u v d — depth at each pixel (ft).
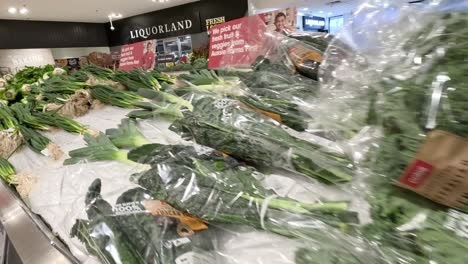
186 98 3.56
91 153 3.08
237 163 2.25
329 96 2.19
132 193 2.13
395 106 1.41
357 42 2.05
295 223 1.66
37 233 2.44
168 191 1.96
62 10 25.50
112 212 2.04
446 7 1.52
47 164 3.58
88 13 28.30
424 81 1.33
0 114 5.41
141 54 7.38
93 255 1.95
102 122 4.41
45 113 4.99
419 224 1.28
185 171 2.07
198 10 29.35
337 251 1.44
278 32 4.30
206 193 1.90
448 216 1.24
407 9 1.69
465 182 1.16
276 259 1.59
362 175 1.58
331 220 1.62
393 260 1.29
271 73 3.46
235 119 2.60
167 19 31.22
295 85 3.10
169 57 9.71
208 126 2.67
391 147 1.39
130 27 33.83
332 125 2.09
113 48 36.11
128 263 1.70
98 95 5.11
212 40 5.31
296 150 2.17
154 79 5.25
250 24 4.76
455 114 1.20
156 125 3.61
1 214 2.96
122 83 5.54
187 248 1.69
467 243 1.16
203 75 4.47
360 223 1.52
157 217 1.90
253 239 1.73
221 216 1.79
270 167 2.33
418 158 1.26
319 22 23.09
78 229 2.12
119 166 2.82
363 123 1.69
